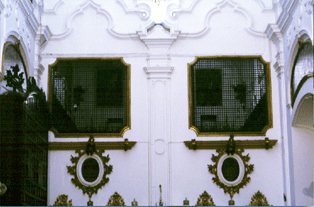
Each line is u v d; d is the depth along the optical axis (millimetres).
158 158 17062
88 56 17719
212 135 17266
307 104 15555
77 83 17625
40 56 17547
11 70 15258
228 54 17781
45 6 18141
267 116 17469
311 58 14492
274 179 17031
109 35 17891
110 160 17094
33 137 15227
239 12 18078
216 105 17547
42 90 16453
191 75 17656
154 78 17516
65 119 17375
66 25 17969
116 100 17547
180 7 18125
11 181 13594
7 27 14227
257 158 17156
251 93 17625
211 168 16984
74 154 17109
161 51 17750
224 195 16906
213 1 18109
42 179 16266
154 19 17953
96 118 17406
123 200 16797
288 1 15836
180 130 17297
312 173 16125
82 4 18031
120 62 17766
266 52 17812
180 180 16953
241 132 17328
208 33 17938
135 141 17109
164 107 17359
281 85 17156
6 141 13695
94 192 16844
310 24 14195
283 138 16969
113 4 18078
